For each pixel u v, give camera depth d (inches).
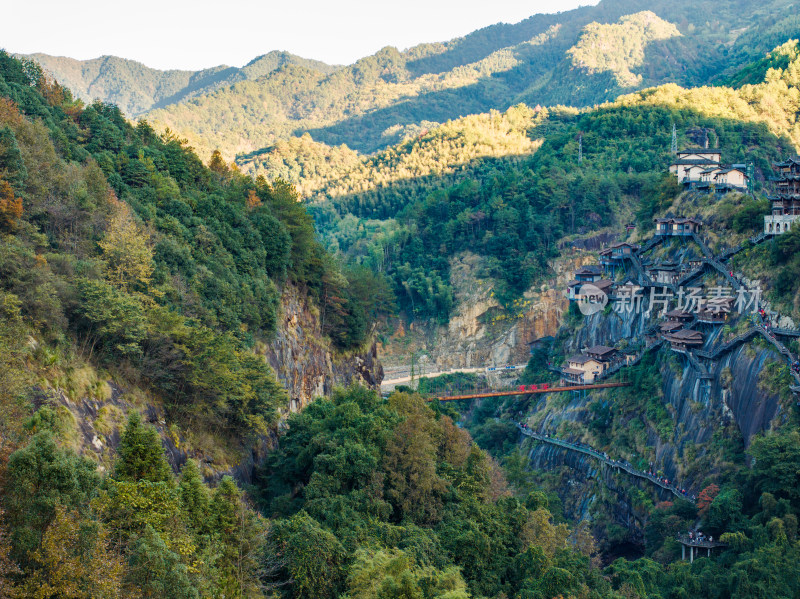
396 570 2368.4
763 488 4192.9
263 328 4323.3
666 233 7332.7
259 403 3427.7
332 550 2477.9
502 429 7578.7
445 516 3221.0
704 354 5713.6
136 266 3093.0
